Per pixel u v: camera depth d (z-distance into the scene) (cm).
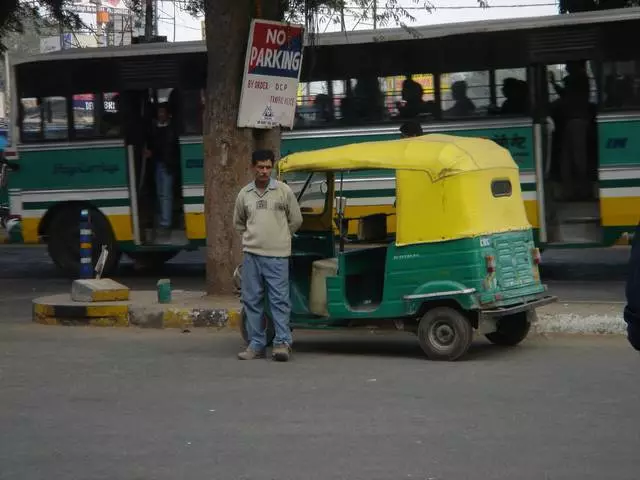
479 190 936
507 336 1019
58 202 1794
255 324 969
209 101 1247
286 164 1018
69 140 1786
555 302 1112
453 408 750
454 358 939
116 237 1778
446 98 1609
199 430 699
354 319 983
